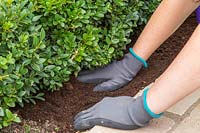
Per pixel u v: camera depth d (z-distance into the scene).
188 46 1.01
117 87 1.31
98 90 1.30
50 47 1.18
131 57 1.32
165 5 1.22
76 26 1.19
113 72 1.31
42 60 1.11
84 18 1.20
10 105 1.08
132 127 1.16
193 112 1.24
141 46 1.30
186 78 1.03
